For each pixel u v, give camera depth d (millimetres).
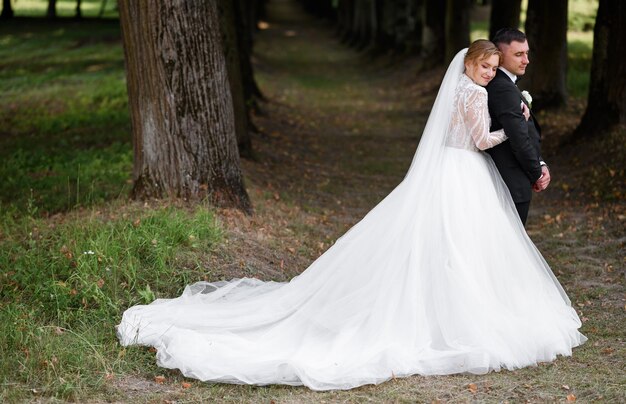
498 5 21078
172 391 5438
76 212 9125
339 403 5211
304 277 6387
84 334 6074
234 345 5891
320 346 5859
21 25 46938
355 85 31266
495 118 6262
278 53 44031
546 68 19641
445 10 29438
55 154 15109
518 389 5367
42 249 7652
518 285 6055
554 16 19422
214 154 9133
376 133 20047
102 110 20672
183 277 7145
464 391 5363
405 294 5910
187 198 8961
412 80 29422
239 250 8055
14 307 6391
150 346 6051
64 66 29734
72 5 66188
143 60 8836
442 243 5965
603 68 14664
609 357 5961
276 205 10891
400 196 6223
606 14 14516
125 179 12258
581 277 8289
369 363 5586
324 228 10375
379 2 38750
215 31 9109
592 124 14898
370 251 6156
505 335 5801
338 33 54500
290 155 16062
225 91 9242
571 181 13086
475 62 6172
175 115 8906
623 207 10984
